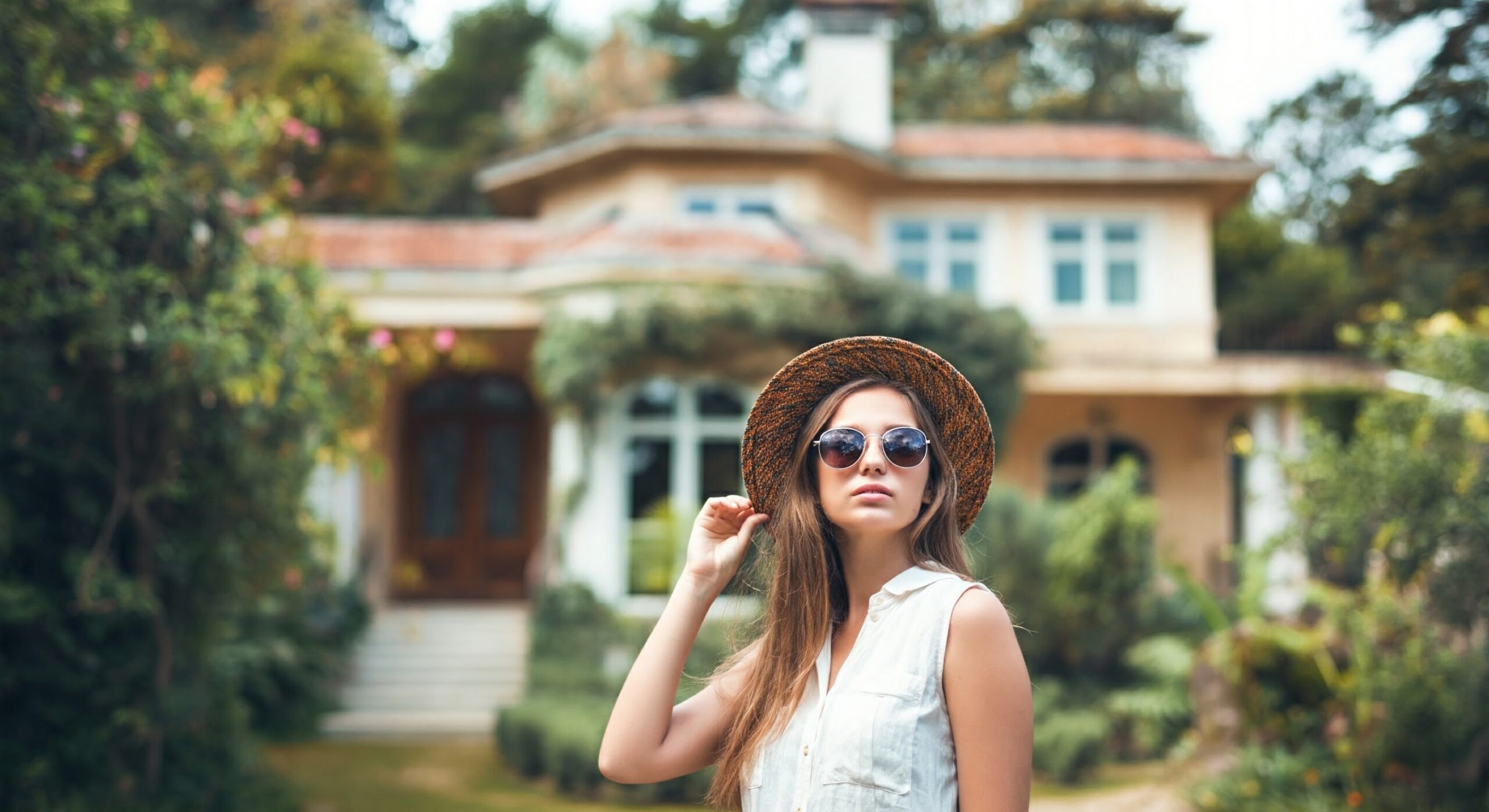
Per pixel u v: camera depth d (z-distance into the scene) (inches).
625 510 502.3
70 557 247.0
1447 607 273.3
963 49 1219.9
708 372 504.1
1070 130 723.4
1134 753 418.0
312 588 455.5
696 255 506.3
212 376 235.5
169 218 241.6
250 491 272.7
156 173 241.6
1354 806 283.4
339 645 511.2
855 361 84.5
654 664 80.3
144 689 271.1
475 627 548.1
